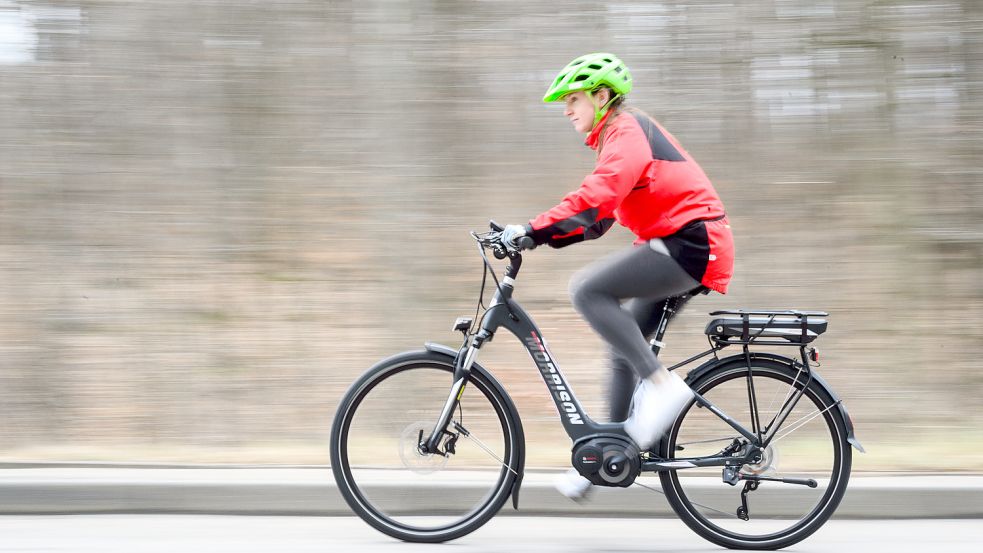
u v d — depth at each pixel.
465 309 18.20
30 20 20.39
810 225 19.88
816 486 11.68
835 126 20.39
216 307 18.97
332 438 11.91
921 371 17.02
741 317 11.58
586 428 11.50
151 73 20.61
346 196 20.44
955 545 11.59
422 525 11.95
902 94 20.34
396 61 18.45
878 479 12.96
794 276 19.14
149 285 19.44
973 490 12.64
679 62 20.25
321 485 12.81
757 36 20.27
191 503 12.74
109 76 20.56
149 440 15.05
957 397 16.31
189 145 20.64
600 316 11.13
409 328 17.78
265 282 19.59
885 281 19.03
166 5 20.50
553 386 11.59
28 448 14.66
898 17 20.27
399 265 17.89
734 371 11.69
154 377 17.00
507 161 19.67
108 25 20.56
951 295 18.84
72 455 14.34
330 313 18.75
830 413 11.67
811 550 11.53
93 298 19.02
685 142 20.33
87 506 12.66
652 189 10.99
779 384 11.73
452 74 19.41
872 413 15.84
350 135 20.30
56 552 11.11
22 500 12.62
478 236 11.52
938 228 19.92
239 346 17.83
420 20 18.91
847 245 19.67
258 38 20.39
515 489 11.88
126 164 20.53
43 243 20.00
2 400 16.23
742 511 11.73
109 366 17.28
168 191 20.56
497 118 19.67
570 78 11.14
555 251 19.31
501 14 19.61
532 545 11.70
